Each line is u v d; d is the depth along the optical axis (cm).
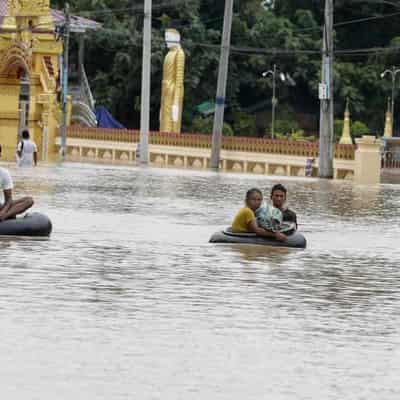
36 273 2797
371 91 16350
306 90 16625
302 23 16675
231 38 16000
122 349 1962
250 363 1903
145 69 10506
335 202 6162
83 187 6341
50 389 1692
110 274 2841
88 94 13938
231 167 10675
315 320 2305
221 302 2472
